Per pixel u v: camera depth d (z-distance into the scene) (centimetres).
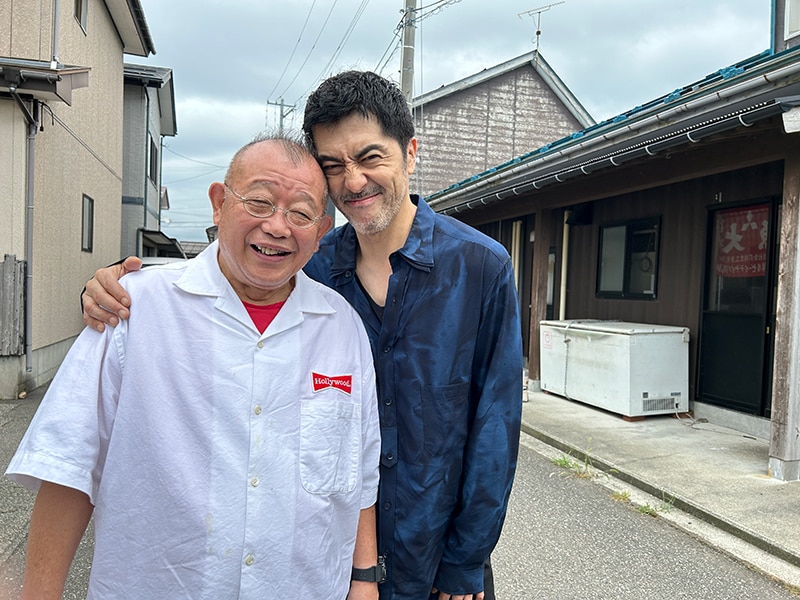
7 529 322
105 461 119
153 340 119
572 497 400
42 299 707
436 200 864
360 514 146
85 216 898
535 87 1759
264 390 122
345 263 160
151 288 122
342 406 133
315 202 123
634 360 573
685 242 610
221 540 117
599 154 527
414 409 151
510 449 156
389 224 149
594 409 634
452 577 156
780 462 413
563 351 677
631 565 307
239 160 123
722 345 564
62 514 119
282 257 122
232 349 121
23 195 643
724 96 393
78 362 118
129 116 1390
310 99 145
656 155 455
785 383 409
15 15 651
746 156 428
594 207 765
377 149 142
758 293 526
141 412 117
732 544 330
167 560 117
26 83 601
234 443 119
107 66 1023
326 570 130
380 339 153
